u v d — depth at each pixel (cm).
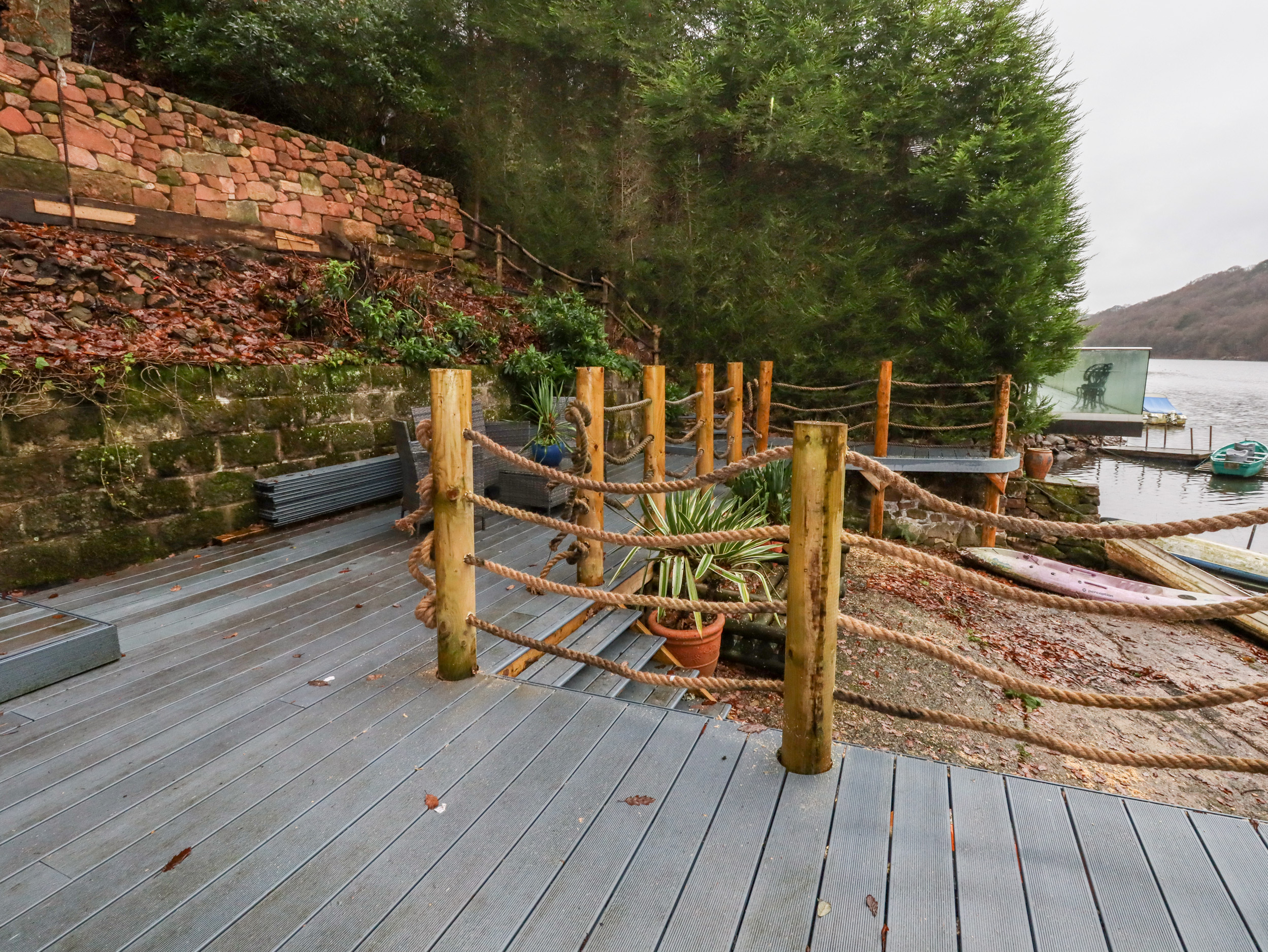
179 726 240
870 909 155
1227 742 470
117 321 512
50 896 160
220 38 834
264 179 775
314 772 212
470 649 279
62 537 401
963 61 1025
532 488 584
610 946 146
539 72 1185
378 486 586
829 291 1115
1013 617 678
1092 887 162
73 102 607
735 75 1125
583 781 205
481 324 864
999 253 998
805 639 200
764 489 554
